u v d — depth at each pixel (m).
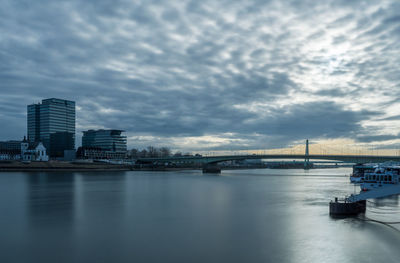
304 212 62.00
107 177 189.12
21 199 83.38
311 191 106.06
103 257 36.22
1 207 69.75
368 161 198.50
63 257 36.31
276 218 56.25
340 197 87.31
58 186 122.56
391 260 34.50
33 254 37.34
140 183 143.00
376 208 64.94
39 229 48.78
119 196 90.56
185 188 118.56
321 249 38.19
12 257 36.41
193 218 56.91
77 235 45.19
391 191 57.09
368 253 36.66
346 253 36.72
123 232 46.84
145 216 58.91
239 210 65.50
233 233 45.91
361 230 46.62
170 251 38.12
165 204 74.56
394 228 47.62
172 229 48.59
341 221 52.84
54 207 69.75
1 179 160.62
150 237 44.09
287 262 34.34
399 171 97.56
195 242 41.62
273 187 124.44
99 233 46.28
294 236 43.81
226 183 148.25
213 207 69.81
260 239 42.66
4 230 48.16
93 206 71.19
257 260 34.94
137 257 36.16
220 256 36.28
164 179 178.12
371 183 95.19
